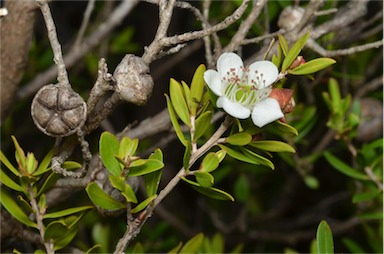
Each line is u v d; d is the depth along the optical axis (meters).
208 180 0.30
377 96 0.42
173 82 0.30
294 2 0.37
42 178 0.32
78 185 0.32
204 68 0.30
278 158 0.46
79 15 0.57
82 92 0.46
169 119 0.35
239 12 0.29
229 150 0.30
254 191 0.47
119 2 0.51
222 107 0.29
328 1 0.37
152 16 0.56
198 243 0.33
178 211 0.53
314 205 0.50
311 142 0.43
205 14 0.34
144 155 0.37
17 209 0.31
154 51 0.29
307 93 0.40
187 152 0.29
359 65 0.42
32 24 0.36
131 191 0.29
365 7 0.35
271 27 0.40
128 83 0.29
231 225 0.46
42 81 0.40
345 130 0.37
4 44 0.36
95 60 0.45
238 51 0.34
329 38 0.38
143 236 0.44
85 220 0.41
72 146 0.30
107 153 0.29
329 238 0.30
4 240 0.34
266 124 0.30
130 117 0.56
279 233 0.47
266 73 0.30
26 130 0.46
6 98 0.37
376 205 0.39
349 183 0.42
